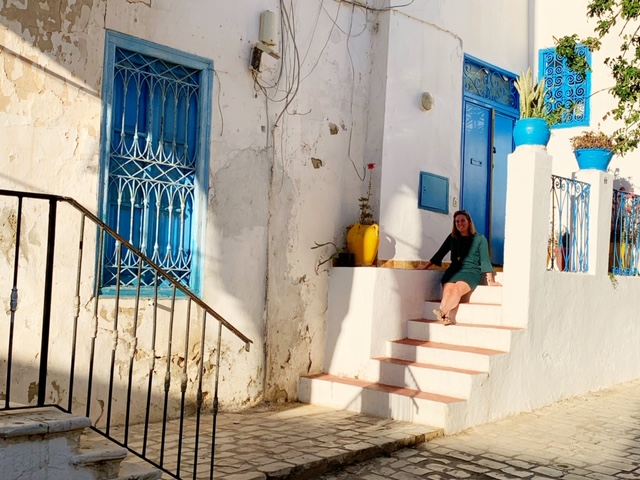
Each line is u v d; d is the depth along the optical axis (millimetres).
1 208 5422
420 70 8609
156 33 6301
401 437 5875
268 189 7188
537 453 5789
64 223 5734
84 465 4027
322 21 7758
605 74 9922
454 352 6965
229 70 6855
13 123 5473
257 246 7082
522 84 7844
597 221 8453
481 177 9859
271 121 7227
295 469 4996
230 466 4973
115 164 6121
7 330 5438
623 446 6031
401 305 7688
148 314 6262
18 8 5488
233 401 6871
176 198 6539
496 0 9961
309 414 6785
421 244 8531
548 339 7551
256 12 7090
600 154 8617
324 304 7719
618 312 8820
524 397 7180
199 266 6590
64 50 5730
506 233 7465
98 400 5926
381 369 7160
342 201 7949
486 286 7836
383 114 8094
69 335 5770
